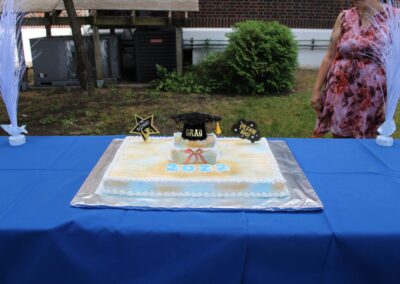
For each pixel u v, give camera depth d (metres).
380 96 2.59
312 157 1.99
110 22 6.86
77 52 6.48
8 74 2.08
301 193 1.58
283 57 6.75
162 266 1.39
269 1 8.30
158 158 1.79
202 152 1.72
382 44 2.28
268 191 1.56
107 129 5.09
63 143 2.18
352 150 2.08
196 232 1.35
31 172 1.80
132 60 7.98
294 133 4.98
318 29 8.51
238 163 1.74
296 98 6.55
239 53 6.68
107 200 1.53
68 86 7.21
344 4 8.41
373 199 1.57
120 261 1.39
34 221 1.40
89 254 1.39
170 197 1.54
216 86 6.93
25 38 9.08
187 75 7.20
